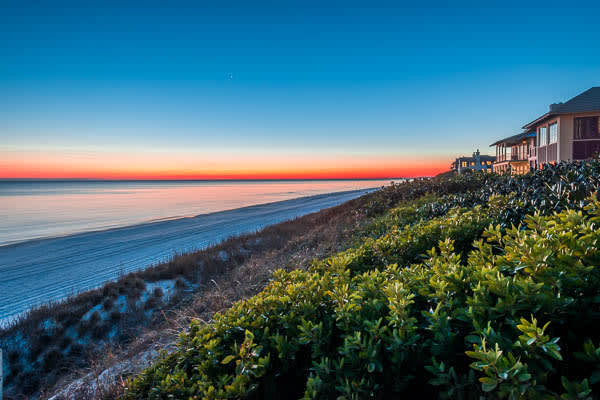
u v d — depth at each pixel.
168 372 2.25
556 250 1.81
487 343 1.34
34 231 29.09
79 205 60.81
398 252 3.77
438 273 2.06
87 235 25.38
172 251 17.33
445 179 15.53
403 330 1.59
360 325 1.81
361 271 3.57
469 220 3.87
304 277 3.15
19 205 62.56
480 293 1.58
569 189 3.76
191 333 2.53
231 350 2.12
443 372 1.38
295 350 1.87
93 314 7.45
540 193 4.28
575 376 1.40
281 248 12.07
